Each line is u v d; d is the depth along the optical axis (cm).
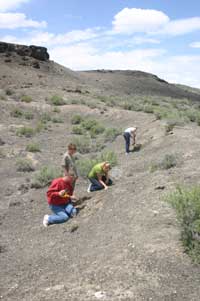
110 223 940
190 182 1085
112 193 1115
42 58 8231
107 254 774
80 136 2847
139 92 9738
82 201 1134
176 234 795
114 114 3522
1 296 722
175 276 665
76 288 669
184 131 2073
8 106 3806
